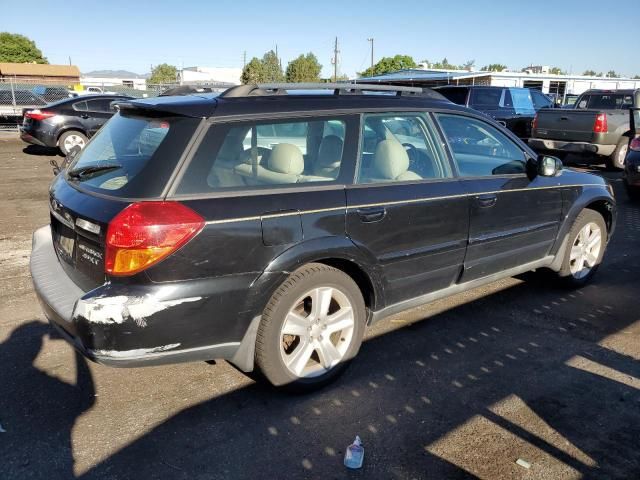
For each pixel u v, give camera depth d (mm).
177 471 2686
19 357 3711
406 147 3756
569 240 4914
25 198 8727
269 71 67312
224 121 2990
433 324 4379
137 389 3371
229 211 2865
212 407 3205
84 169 3281
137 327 2684
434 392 3408
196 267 2773
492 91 15219
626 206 8969
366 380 3531
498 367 3723
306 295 3197
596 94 14586
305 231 3105
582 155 12516
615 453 2867
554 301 4891
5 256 5801
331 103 3414
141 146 3055
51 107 13453
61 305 2908
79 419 3064
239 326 2984
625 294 5086
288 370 3223
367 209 3355
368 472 2701
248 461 2764
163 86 28328
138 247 2658
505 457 2822
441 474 2693
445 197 3773
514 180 4316
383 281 3547
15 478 2613
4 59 82688
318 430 3016
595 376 3623
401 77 31562
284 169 3168
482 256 4148
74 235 3061
